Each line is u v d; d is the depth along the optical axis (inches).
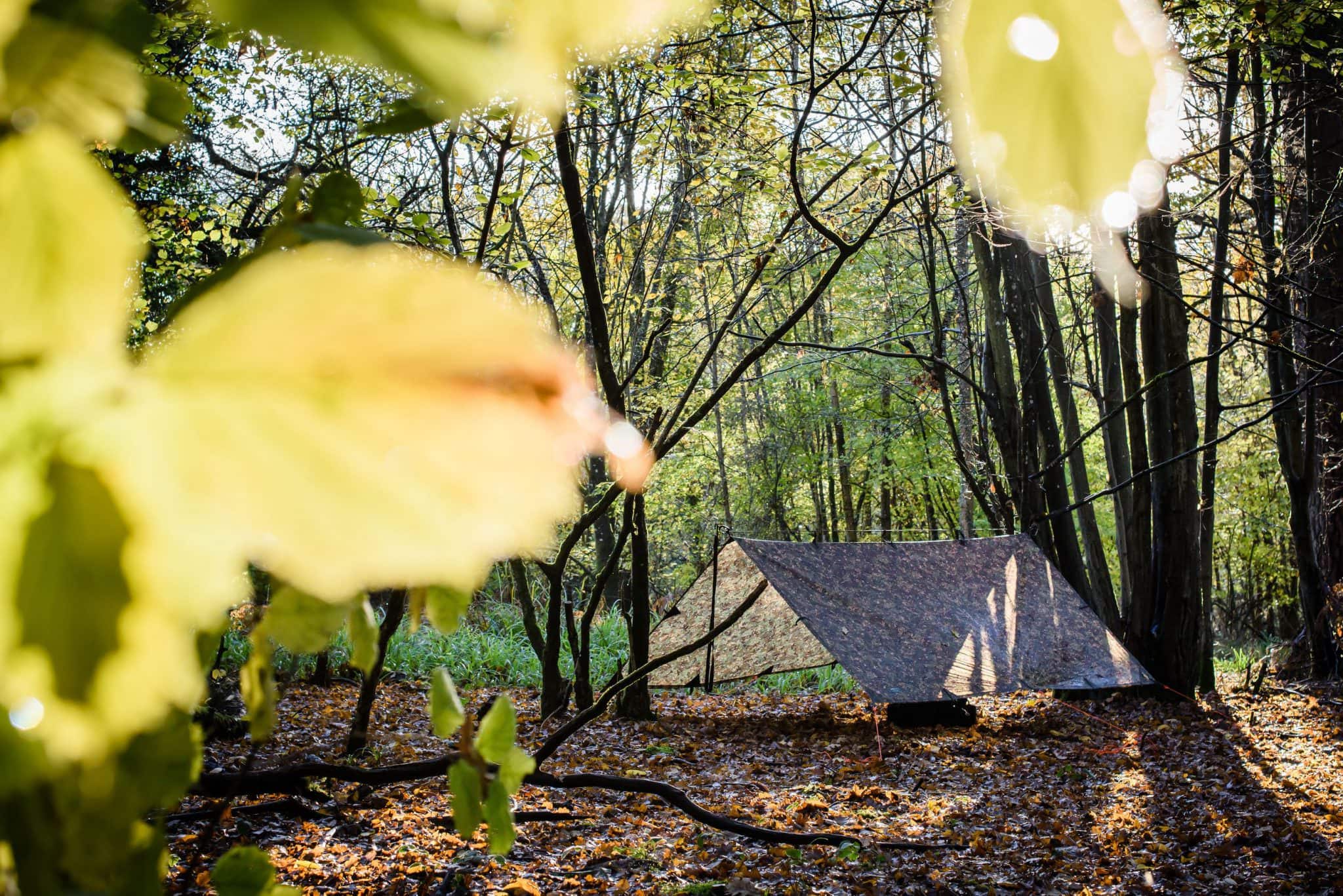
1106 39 5.8
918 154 455.8
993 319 527.8
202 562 5.4
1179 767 357.7
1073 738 409.7
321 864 180.7
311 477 5.4
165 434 5.5
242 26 5.8
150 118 9.8
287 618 15.7
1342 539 533.0
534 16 6.0
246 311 5.6
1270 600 979.9
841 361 826.8
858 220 405.1
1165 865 243.1
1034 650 421.1
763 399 1003.3
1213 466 489.1
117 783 9.4
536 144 262.7
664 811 266.1
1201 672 511.2
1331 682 518.0
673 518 1011.3
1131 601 499.2
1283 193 416.2
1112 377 523.2
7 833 9.0
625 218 620.4
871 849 238.8
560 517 5.6
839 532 1189.7
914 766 353.4
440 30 5.9
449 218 246.5
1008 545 474.0
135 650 5.4
